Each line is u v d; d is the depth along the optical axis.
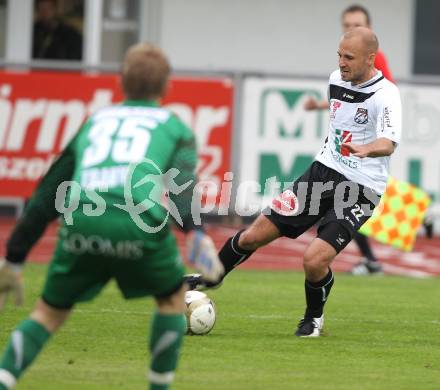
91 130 19.52
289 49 66.56
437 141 52.94
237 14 66.25
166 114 19.45
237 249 30.08
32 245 19.12
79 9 66.25
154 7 66.31
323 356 26.73
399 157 52.88
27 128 52.53
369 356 27.00
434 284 43.19
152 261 18.98
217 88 52.59
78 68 52.78
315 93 52.69
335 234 29.03
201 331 29.02
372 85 29.47
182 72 52.56
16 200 56.56
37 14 66.06
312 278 29.11
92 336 28.47
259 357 26.20
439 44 67.50
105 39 66.69
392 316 34.19
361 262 46.25
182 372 23.98
